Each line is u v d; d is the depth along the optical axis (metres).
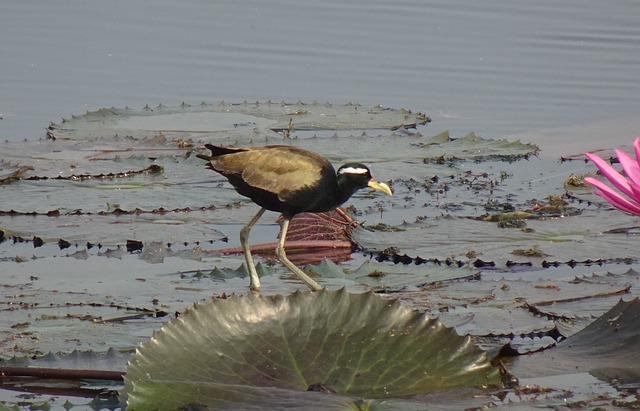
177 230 11.89
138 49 19.11
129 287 10.20
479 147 15.14
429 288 10.18
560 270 10.98
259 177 10.88
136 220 12.24
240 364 7.36
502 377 7.70
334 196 11.02
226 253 11.71
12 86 17.30
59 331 8.96
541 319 9.24
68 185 13.26
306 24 20.53
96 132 15.33
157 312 9.46
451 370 7.46
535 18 20.94
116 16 20.62
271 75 18.25
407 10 21.39
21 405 7.79
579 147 15.26
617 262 10.93
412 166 14.45
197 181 13.68
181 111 16.44
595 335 8.44
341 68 18.52
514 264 10.92
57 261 11.06
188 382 7.14
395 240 11.58
